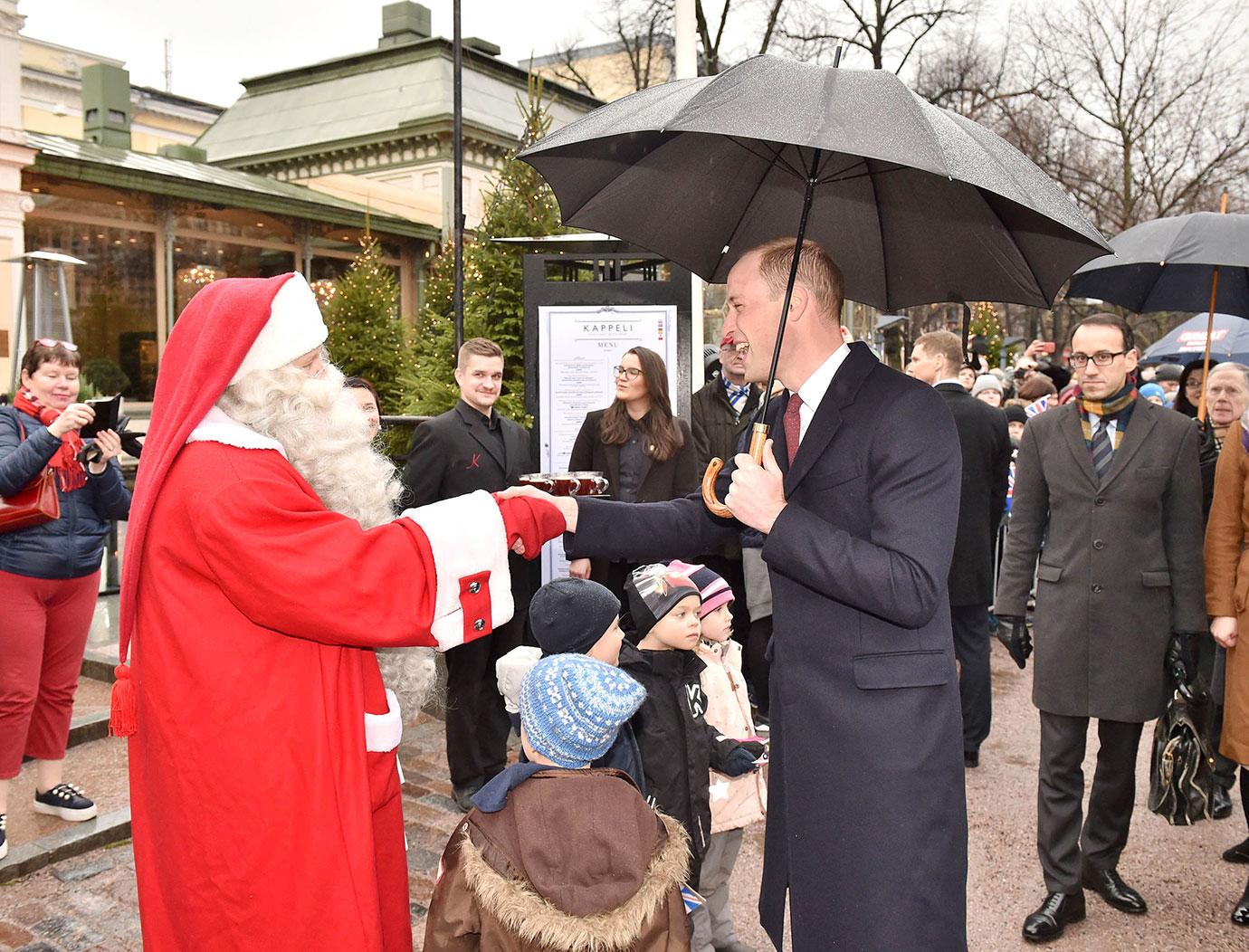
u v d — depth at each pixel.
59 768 3.69
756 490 1.77
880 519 1.79
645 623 2.54
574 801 1.70
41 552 3.41
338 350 11.55
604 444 4.55
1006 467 4.60
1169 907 3.34
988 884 3.50
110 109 18.02
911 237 2.12
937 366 4.71
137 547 1.61
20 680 3.32
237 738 1.56
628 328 4.87
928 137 1.50
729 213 2.25
